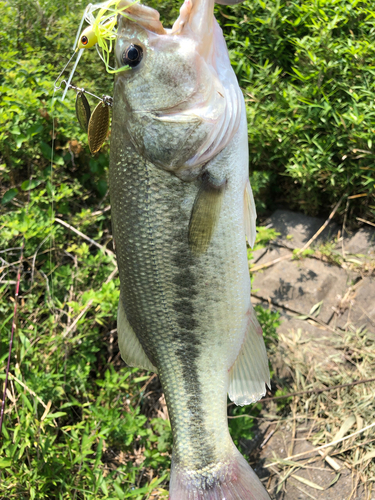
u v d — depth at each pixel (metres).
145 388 0.53
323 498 0.45
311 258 0.63
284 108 0.65
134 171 0.29
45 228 0.56
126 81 0.28
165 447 0.47
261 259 0.65
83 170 0.65
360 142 0.59
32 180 0.61
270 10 0.66
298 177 0.63
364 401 0.50
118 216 0.30
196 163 0.28
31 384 0.44
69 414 0.49
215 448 0.32
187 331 0.31
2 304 0.51
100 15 0.26
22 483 0.38
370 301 0.57
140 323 0.32
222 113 0.28
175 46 0.27
